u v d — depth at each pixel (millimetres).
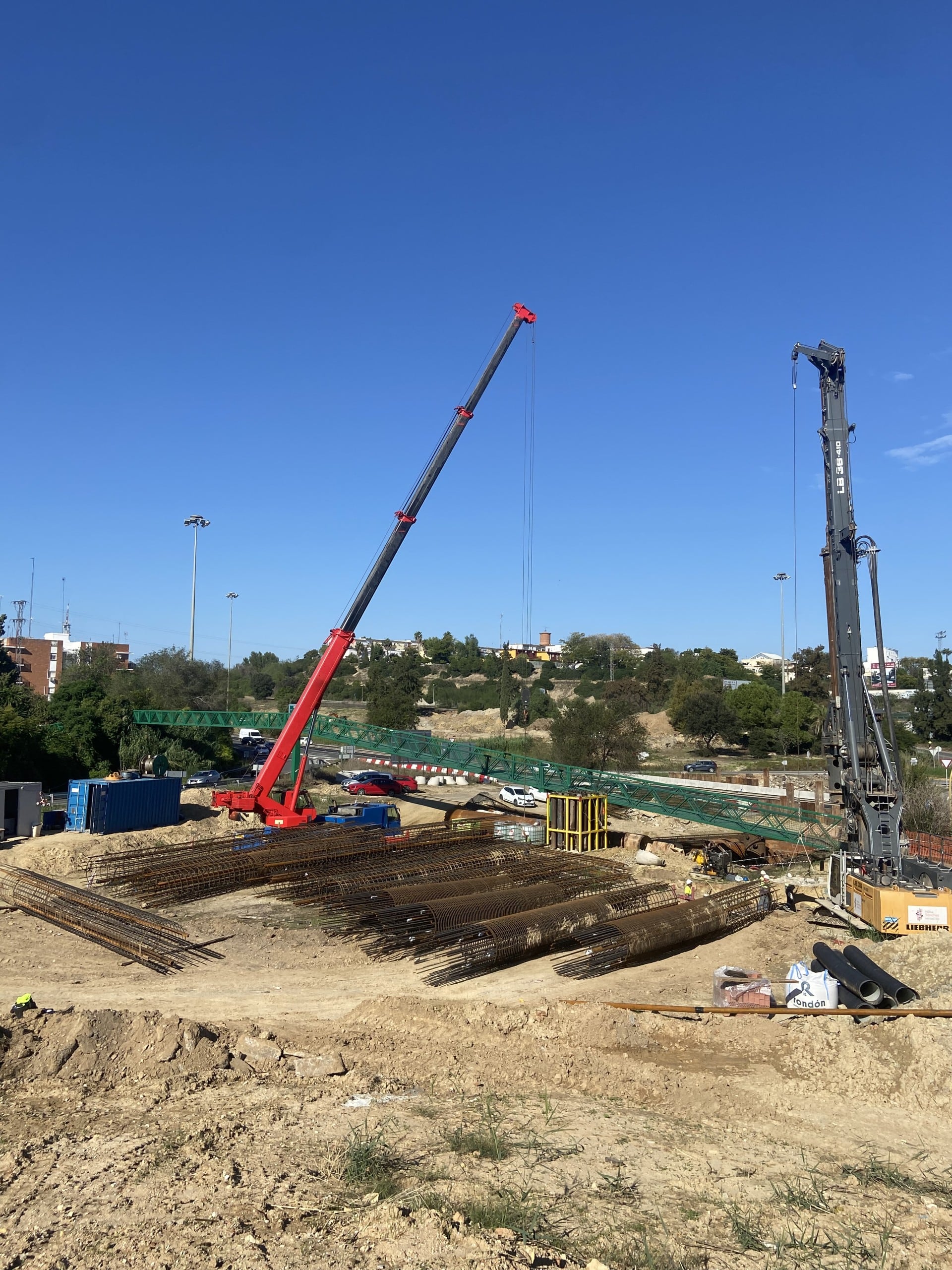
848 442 27938
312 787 62156
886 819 26312
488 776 45344
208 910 27625
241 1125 11938
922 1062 15008
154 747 62594
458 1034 16609
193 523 97500
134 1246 8516
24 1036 14469
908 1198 10656
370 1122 12172
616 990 21344
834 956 21594
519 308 39625
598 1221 9445
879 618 26625
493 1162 10914
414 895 26984
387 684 123750
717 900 28297
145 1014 15312
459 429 39062
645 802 40562
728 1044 17062
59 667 126188
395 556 38656
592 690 136750
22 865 32219
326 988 20766
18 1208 9367
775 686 144125
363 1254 8344
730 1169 11312
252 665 185625
